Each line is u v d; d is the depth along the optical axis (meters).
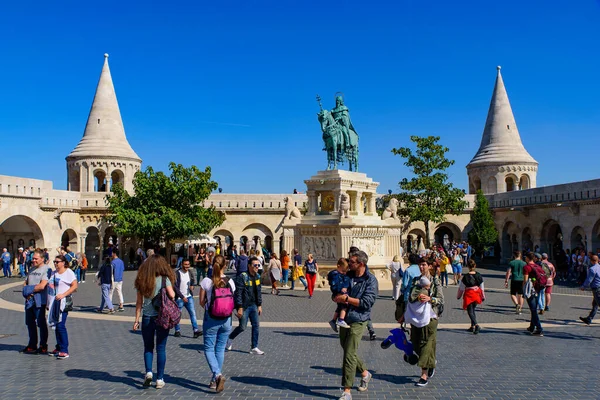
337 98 27.36
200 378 8.93
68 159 46.84
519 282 16.23
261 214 47.19
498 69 51.75
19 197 33.97
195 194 36.88
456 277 25.80
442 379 8.88
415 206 40.25
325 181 25.66
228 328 8.41
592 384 8.56
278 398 7.85
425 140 39.69
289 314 16.50
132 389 8.28
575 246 34.69
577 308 17.52
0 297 21.08
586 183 32.94
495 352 10.93
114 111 48.16
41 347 10.82
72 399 7.79
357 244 24.61
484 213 41.94
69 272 10.60
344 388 7.64
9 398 7.82
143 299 8.73
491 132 51.38
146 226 35.16
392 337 8.70
